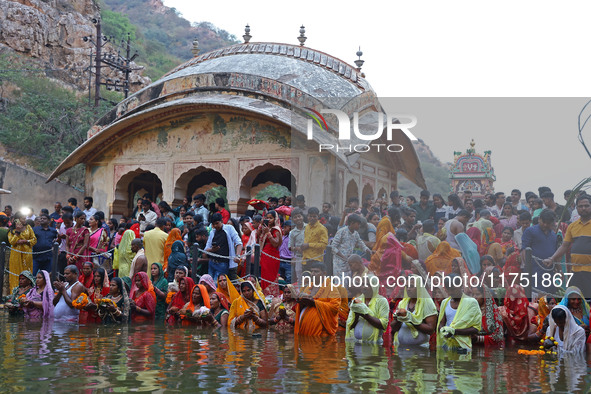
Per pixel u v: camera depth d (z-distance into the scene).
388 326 6.36
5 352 5.05
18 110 27.00
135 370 4.21
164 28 99.00
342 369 4.45
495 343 6.40
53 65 36.56
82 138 27.17
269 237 9.05
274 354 5.18
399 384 3.89
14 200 21.08
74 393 3.42
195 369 4.30
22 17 34.66
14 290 9.26
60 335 6.46
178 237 9.48
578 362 5.24
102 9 60.22
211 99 13.23
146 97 14.35
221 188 26.36
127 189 14.74
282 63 13.84
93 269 9.48
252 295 7.75
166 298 8.62
